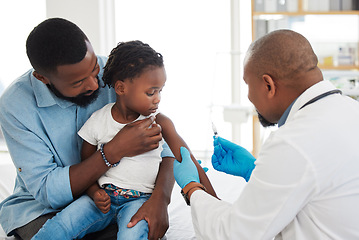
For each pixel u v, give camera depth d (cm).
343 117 98
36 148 136
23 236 142
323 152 95
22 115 135
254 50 109
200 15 378
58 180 133
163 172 143
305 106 102
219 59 380
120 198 138
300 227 103
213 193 134
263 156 101
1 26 403
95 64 127
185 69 388
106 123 140
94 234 144
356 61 337
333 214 98
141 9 385
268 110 112
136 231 124
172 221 157
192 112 394
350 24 333
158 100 134
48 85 137
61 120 142
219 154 157
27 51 124
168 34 385
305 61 104
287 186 95
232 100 364
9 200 156
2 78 411
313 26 337
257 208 99
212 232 107
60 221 130
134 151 132
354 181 97
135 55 129
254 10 330
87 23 357
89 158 134
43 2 396
